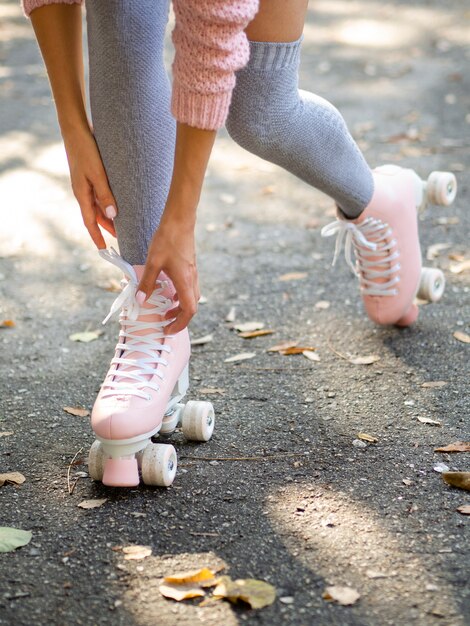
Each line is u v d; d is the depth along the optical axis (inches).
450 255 100.3
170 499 58.9
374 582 50.1
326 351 81.0
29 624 47.7
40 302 94.5
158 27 58.3
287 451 64.8
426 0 234.7
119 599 49.4
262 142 63.4
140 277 61.7
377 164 130.5
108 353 83.2
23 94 171.9
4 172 134.3
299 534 54.7
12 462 64.5
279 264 102.0
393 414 69.6
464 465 62.0
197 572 50.3
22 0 60.4
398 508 57.1
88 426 69.7
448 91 164.4
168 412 66.0
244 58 52.5
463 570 50.8
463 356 78.4
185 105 52.6
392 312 79.7
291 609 48.2
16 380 78.1
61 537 55.2
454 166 128.4
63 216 118.2
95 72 58.4
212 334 85.7
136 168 59.3
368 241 76.4
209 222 115.8
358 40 203.8
